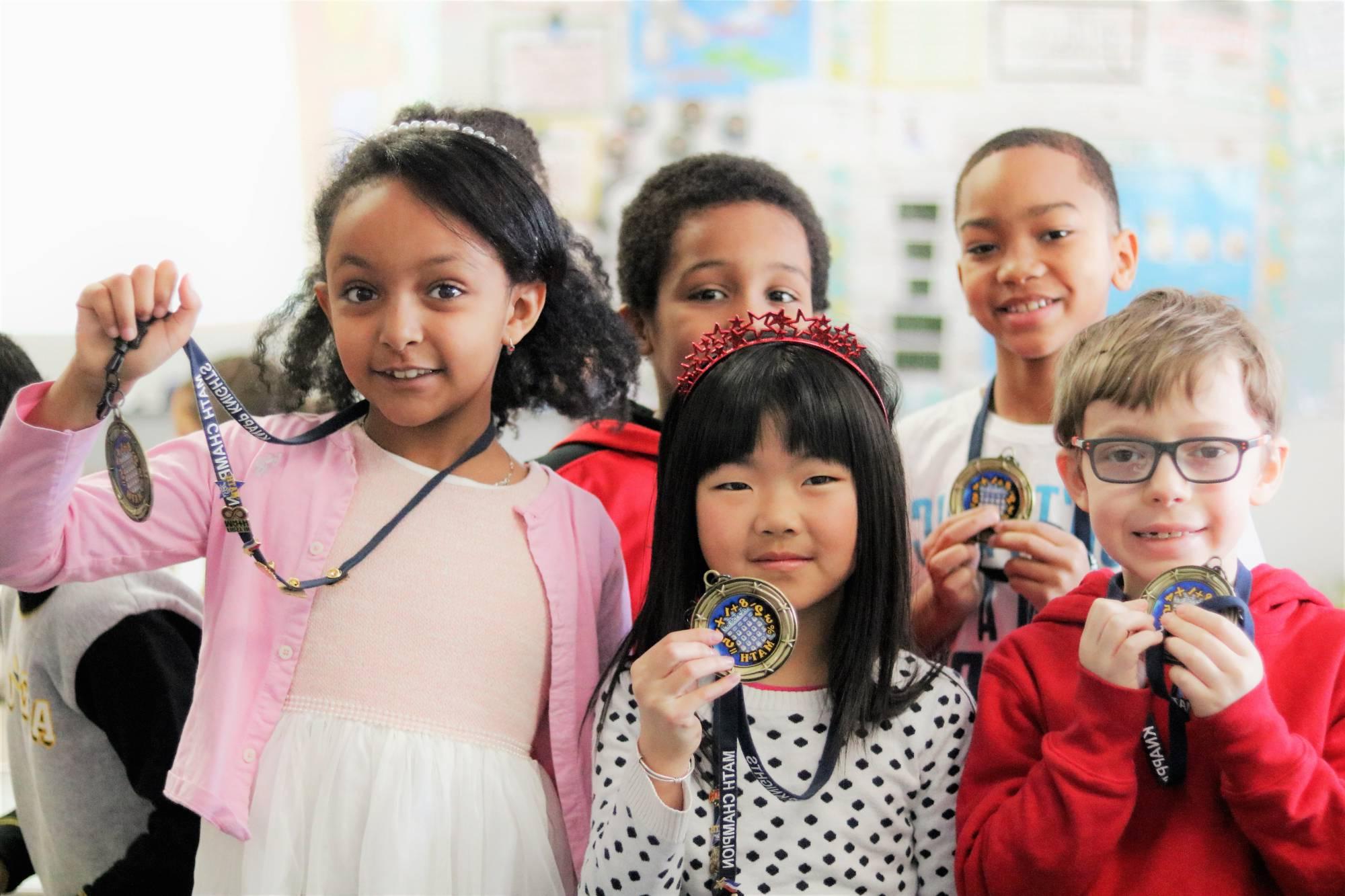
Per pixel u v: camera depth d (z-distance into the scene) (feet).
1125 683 4.95
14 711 7.34
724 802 5.42
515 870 5.58
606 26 11.91
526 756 5.94
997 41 11.70
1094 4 11.65
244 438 6.14
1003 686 5.79
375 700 5.64
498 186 5.91
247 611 5.70
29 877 8.27
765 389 5.57
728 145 11.84
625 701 5.76
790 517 5.44
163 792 5.87
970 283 8.42
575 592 6.17
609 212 11.84
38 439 5.00
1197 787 5.29
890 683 5.76
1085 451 5.67
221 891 5.57
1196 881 5.13
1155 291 6.12
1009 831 5.14
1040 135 8.32
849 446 5.62
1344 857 4.75
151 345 5.09
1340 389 11.47
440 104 11.54
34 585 5.36
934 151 11.75
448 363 5.61
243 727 5.53
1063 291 8.05
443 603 5.82
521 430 11.46
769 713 5.75
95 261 12.41
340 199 5.82
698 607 5.35
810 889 5.44
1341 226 11.51
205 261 12.45
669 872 5.05
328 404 6.98
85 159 12.34
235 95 12.44
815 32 11.78
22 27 12.08
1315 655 5.37
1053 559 6.96
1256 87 11.67
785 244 8.26
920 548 8.17
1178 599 5.19
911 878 5.69
